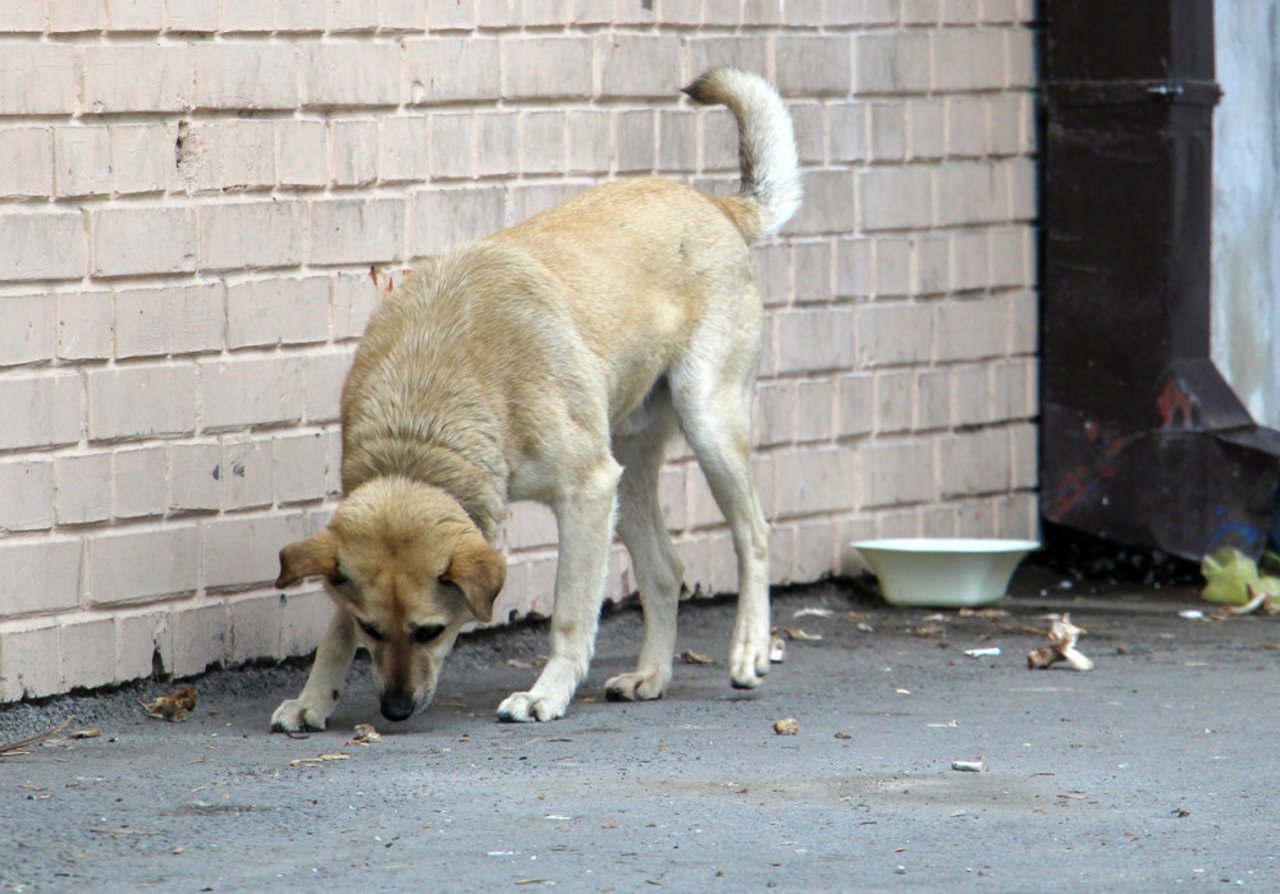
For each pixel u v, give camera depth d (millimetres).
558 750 8695
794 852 6789
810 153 13555
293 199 10578
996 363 14938
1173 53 14422
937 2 14352
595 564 9656
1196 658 11742
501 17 11594
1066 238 15016
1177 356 14633
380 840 6910
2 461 9242
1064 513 15117
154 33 9836
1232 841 7008
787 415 13500
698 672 11258
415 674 8820
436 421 9102
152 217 9859
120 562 9773
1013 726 9383
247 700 10297
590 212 10125
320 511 10859
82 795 7660
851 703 10102
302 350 10688
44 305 9383
